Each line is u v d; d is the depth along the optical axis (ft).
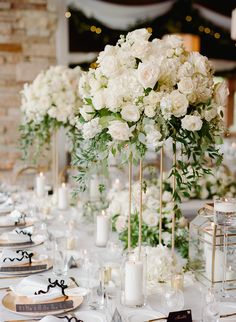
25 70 17.29
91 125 5.35
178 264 6.13
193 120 5.07
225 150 19.77
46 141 10.96
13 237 7.33
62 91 9.95
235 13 10.14
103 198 9.54
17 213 9.11
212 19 20.53
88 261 6.03
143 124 5.23
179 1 19.76
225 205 5.35
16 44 17.07
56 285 5.34
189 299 5.40
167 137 5.21
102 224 7.41
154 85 5.20
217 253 5.48
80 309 5.01
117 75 5.29
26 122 10.83
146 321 4.72
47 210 9.53
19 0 16.83
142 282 5.17
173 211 5.89
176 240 6.97
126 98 5.23
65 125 10.16
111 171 12.32
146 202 7.25
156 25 19.58
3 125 17.24
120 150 5.39
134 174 13.55
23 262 6.33
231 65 21.43
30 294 5.19
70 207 10.39
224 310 4.99
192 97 5.20
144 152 5.36
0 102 17.12
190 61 5.41
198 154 5.41
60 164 17.56
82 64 18.42
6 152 17.26
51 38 17.52
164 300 5.06
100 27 18.52
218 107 5.51
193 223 6.00
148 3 19.21
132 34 5.46
